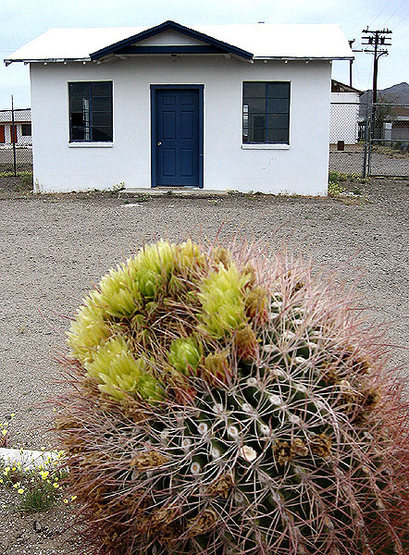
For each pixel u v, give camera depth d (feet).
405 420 7.00
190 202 46.16
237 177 51.67
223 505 5.70
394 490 6.23
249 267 6.93
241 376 6.02
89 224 38.06
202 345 6.29
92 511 6.73
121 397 6.23
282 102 51.11
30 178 63.36
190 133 52.37
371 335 8.26
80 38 58.75
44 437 13.04
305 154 50.98
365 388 6.47
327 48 51.03
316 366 6.15
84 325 7.22
